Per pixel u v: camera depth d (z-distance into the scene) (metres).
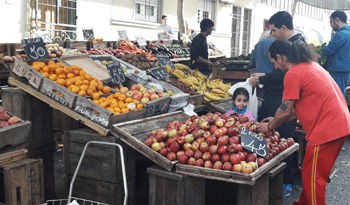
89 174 3.40
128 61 5.60
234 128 3.04
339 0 21.23
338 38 5.84
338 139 2.95
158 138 3.21
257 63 4.80
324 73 3.03
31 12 8.99
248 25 20.14
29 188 2.73
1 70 5.15
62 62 4.31
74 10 10.10
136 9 12.33
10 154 2.70
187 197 3.04
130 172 3.48
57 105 3.49
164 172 3.03
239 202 3.12
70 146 3.48
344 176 4.93
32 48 4.03
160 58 6.01
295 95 2.95
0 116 2.89
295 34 4.30
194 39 7.22
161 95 4.30
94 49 7.59
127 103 3.80
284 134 4.25
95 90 3.91
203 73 7.34
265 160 3.02
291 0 24.69
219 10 16.78
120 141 3.31
